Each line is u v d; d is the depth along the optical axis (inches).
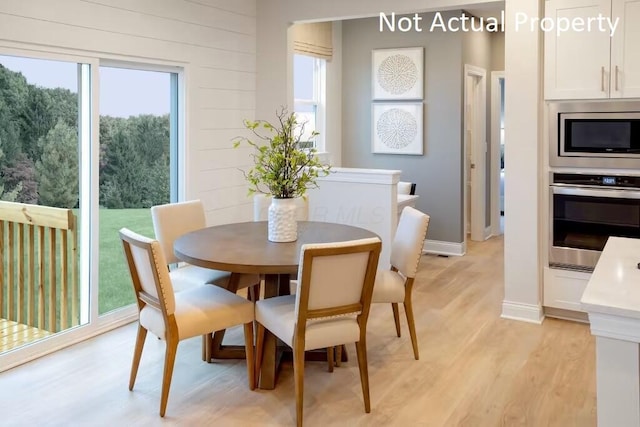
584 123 156.9
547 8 158.2
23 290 142.9
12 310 140.9
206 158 195.6
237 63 208.1
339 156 286.8
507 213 167.3
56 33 141.8
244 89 212.7
